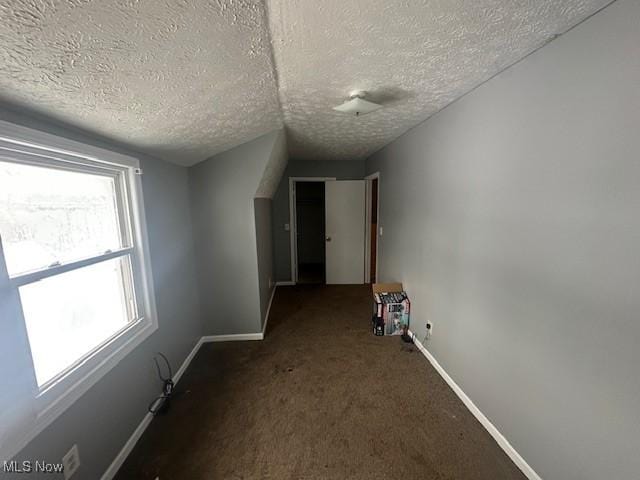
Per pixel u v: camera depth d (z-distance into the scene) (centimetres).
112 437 144
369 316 344
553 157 121
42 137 111
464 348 191
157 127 157
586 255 108
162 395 197
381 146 356
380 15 100
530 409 137
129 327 167
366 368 234
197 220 265
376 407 189
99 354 138
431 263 236
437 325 229
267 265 367
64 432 116
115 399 148
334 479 139
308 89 167
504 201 150
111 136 148
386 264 363
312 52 125
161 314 204
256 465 147
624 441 98
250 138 249
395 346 271
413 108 208
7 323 97
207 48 105
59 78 92
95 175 151
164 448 158
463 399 193
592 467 109
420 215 254
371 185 456
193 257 267
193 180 261
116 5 73
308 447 158
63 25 73
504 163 149
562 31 112
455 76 154
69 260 130
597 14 100
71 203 137
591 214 105
